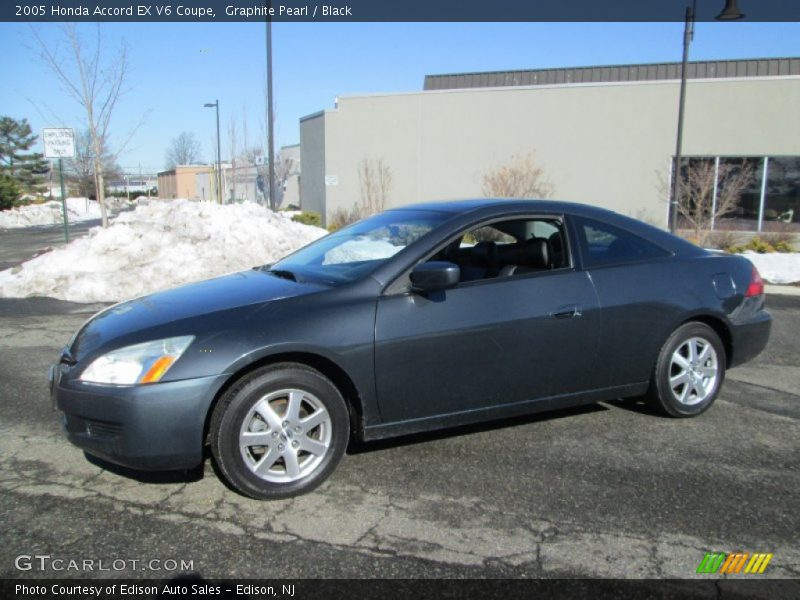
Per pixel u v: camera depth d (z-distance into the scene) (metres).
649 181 20.14
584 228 4.37
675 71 25.80
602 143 20.48
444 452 4.07
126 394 3.23
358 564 2.89
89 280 9.77
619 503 3.44
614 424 4.56
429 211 4.44
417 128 22.33
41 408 4.92
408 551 2.99
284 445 3.48
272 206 18.48
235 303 3.65
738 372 5.93
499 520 3.27
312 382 3.50
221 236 11.35
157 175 59.91
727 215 19.45
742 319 4.77
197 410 3.28
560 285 4.11
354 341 3.56
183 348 3.31
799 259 13.08
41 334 7.36
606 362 4.28
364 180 23.06
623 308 4.27
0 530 3.15
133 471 3.82
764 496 3.52
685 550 3.01
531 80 27.61
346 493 3.54
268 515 3.32
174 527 3.20
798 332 7.57
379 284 3.74
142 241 10.89
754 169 19.20
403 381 3.71
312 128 24.73
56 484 3.65
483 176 21.64
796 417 4.73
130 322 3.60
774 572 2.85
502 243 4.37
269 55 17.97
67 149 13.91
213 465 3.88
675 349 4.52
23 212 33.16
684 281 4.52
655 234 4.66
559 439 4.29
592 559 2.93
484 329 3.85
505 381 3.98
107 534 3.13
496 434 4.37
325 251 4.45
